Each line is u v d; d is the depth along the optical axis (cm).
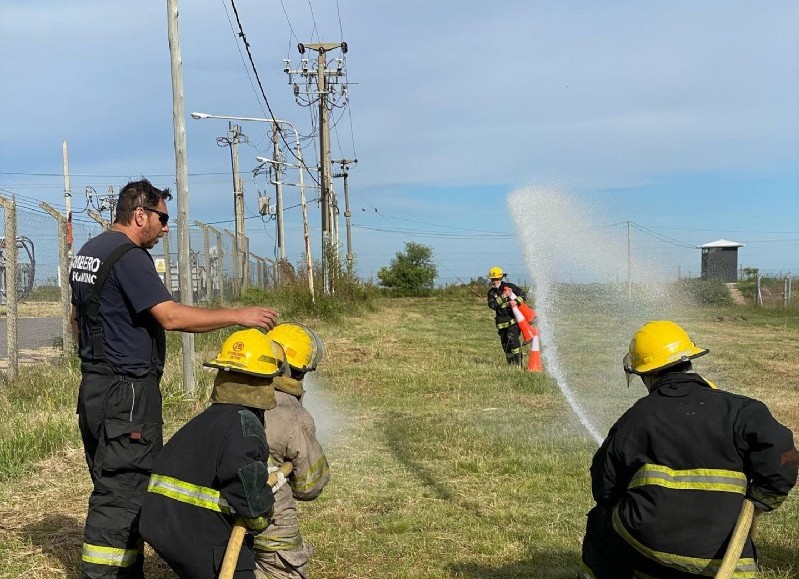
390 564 549
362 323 2447
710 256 4894
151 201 450
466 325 2630
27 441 754
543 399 1168
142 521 357
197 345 1486
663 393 350
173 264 2233
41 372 1103
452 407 1095
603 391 1253
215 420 360
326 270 2988
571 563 556
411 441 889
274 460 409
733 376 1454
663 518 329
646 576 347
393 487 721
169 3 1036
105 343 429
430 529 617
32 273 1534
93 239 445
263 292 2877
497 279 1554
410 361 1555
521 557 566
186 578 356
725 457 331
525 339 1519
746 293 4128
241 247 3347
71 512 611
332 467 779
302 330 438
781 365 1612
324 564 544
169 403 972
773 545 584
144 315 435
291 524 410
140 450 427
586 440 905
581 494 711
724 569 318
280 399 417
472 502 679
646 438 340
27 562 516
